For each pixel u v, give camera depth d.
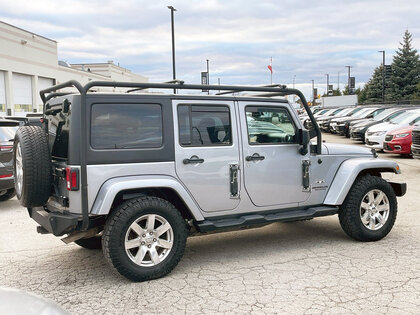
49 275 4.78
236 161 4.99
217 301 3.97
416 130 11.72
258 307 3.83
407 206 7.82
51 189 4.54
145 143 4.54
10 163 8.47
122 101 4.45
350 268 4.73
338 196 5.51
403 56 59.09
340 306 3.80
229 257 5.25
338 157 5.73
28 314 2.36
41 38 35.66
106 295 4.17
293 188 5.39
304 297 4.01
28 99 34.44
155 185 4.45
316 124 5.54
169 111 4.66
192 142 4.77
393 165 5.86
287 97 5.82
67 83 4.44
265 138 5.22
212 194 4.88
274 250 5.47
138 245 4.41
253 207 5.15
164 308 3.86
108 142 4.37
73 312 3.81
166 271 4.54
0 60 30.00
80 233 4.63
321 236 6.07
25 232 6.73
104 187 4.31
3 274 4.84
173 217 4.54
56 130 4.70
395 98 58.47
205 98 4.87
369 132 16.91
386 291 4.10
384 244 5.59
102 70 58.31
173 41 24.41
